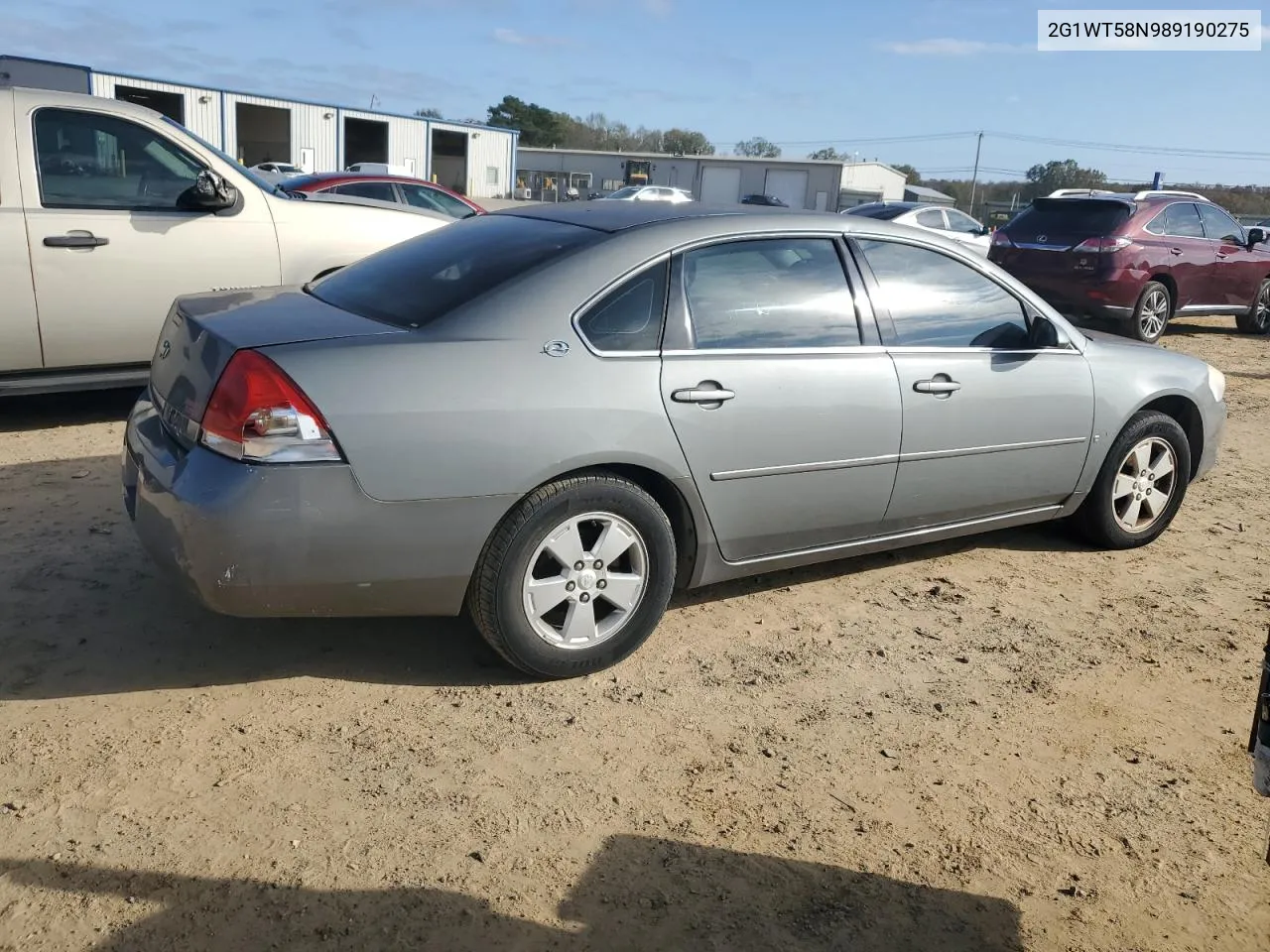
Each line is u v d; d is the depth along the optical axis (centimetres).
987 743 328
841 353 386
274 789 281
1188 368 505
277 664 350
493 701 334
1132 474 495
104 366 600
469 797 283
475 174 4547
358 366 303
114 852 253
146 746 298
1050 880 266
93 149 583
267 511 292
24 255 557
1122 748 329
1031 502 459
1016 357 436
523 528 323
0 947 222
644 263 350
